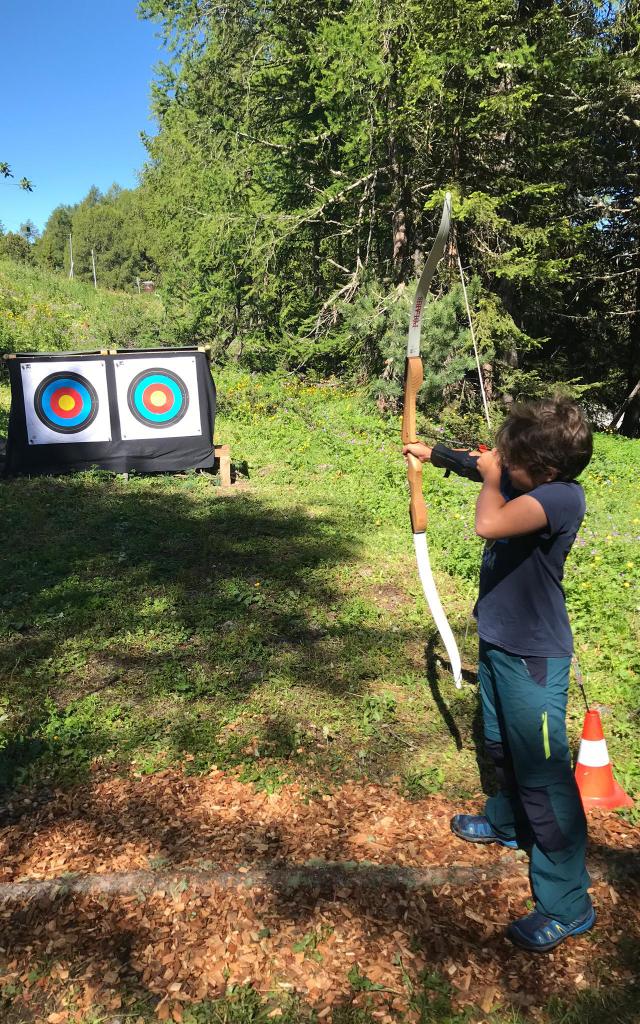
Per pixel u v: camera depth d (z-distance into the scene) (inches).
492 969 93.4
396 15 489.1
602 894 104.8
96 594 207.5
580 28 552.7
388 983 91.2
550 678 95.9
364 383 585.9
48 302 892.6
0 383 524.7
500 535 94.3
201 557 239.0
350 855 112.8
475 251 564.4
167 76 782.5
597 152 643.5
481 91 512.4
